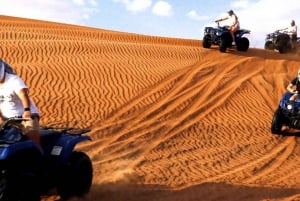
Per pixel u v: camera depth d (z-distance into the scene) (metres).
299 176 9.71
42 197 7.06
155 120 13.97
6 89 6.06
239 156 11.29
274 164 10.76
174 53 24.58
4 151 5.54
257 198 7.74
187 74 19.92
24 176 5.88
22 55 21.09
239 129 14.20
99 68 19.44
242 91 18.38
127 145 11.14
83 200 7.01
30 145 5.85
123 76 18.61
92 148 10.59
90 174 7.09
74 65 19.66
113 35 33.81
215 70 21.42
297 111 13.70
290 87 14.30
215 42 26.16
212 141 12.58
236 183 8.70
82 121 13.08
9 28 31.78
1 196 5.64
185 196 7.61
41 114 13.43
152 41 32.91
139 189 7.89
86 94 15.95
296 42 30.50
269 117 16.03
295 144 13.11
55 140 6.55
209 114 15.36
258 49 30.23
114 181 8.23
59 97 15.29
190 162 10.27
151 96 16.48
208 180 8.82
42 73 17.91
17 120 5.93
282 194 8.10
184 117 14.62
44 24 40.47
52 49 22.78
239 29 26.14
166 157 10.52
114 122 13.30
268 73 22.52
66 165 6.50
